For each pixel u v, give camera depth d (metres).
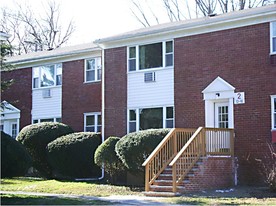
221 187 19.20
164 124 22.69
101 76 26.02
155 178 18.42
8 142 17.38
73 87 27.91
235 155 20.19
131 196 17.83
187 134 19.66
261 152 19.56
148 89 23.42
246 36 20.44
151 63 23.45
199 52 21.80
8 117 30.73
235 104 20.48
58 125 25.64
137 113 23.72
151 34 23.11
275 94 19.44
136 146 20.00
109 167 22.11
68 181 23.28
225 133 19.95
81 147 23.92
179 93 22.30
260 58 19.98
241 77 20.42
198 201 15.62
